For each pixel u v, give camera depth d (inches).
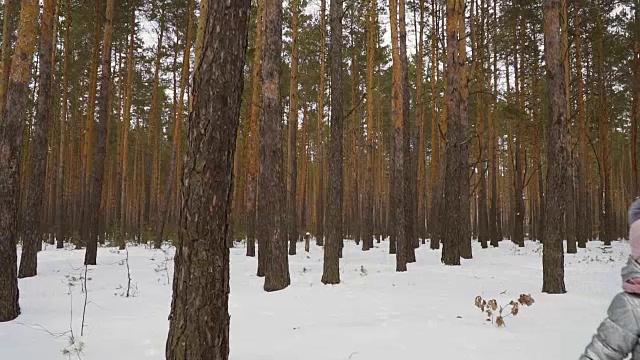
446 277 439.8
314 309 299.7
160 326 257.1
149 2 941.8
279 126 425.7
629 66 977.5
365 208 917.2
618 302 75.7
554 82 363.6
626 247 867.4
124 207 1056.2
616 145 1632.6
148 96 1310.3
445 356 187.5
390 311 282.0
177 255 151.6
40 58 514.3
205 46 152.7
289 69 1008.2
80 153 1228.5
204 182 148.7
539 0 858.8
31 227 486.9
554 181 355.9
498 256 681.6
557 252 347.6
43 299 350.3
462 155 639.8
